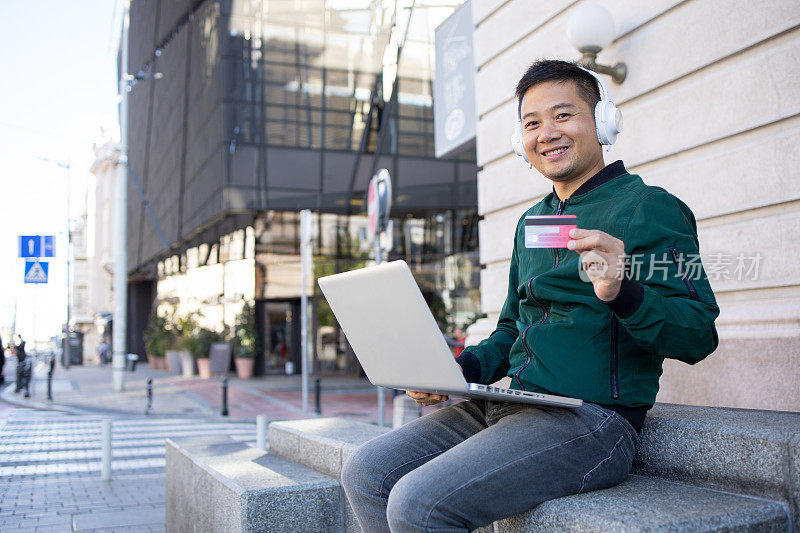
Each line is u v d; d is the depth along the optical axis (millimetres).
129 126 38219
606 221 1783
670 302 1561
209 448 3811
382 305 1701
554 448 1637
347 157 20922
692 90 3684
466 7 6594
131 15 35000
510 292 2219
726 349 3238
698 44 3641
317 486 2768
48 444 9203
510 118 5227
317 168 20766
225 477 2918
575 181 1994
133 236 37219
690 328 1548
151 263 35062
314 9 20719
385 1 20203
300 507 2725
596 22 3990
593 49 4090
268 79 20562
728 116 3471
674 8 3799
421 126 19969
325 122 20859
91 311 59125
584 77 1962
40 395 17938
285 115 20656
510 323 2211
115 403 15500
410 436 1930
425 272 19344
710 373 3322
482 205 5566
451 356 1573
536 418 1710
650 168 3961
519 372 1865
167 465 4156
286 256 21969
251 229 22078
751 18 3350
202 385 20078
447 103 6961
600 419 1694
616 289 1520
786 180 3180
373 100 20750
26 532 4605
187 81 24453
